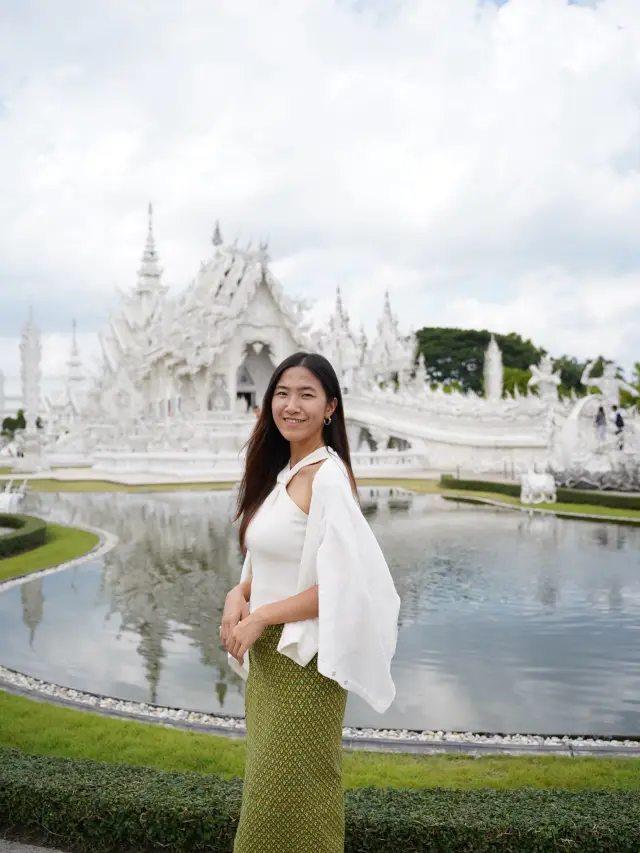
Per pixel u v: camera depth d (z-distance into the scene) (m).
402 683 7.47
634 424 30.53
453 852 3.78
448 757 5.68
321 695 2.70
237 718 6.55
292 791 2.66
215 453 38.78
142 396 54.53
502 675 7.70
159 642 8.89
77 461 49.22
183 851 3.93
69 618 10.00
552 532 18.31
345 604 2.62
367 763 5.47
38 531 15.77
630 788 5.00
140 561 14.27
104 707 6.81
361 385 49.78
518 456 42.34
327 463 2.83
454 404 48.44
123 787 4.21
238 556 14.81
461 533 18.11
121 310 59.72
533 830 3.74
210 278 48.16
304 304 47.91
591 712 6.73
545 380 42.84
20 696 6.95
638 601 10.82
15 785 4.25
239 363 47.00
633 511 22.11
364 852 3.83
